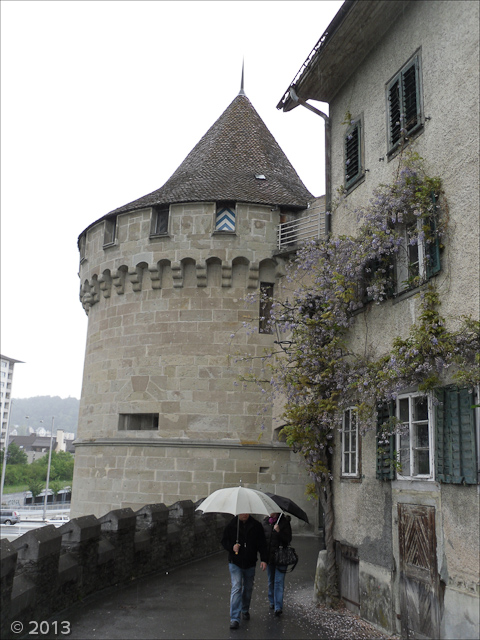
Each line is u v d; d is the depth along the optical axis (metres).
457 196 7.80
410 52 9.34
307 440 10.23
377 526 8.73
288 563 9.20
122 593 10.23
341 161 11.55
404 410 8.45
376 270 9.47
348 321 10.12
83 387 21.44
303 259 12.16
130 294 20.11
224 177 21.28
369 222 9.35
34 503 84.31
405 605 7.87
